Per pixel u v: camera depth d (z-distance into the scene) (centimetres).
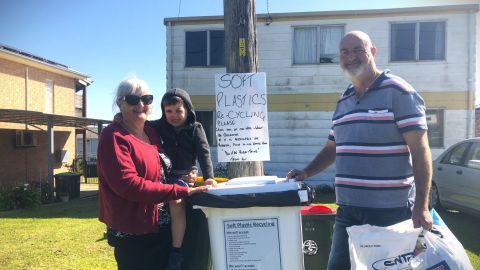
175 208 269
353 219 281
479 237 597
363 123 266
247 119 340
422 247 235
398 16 1198
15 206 996
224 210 246
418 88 1206
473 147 687
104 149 243
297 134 1243
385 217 263
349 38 273
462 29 1188
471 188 658
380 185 263
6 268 489
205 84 1274
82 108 2039
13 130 1495
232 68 374
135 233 250
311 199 245
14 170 1496
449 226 668
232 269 248
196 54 1280
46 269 484
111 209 249
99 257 530
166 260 273
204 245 282
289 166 1248
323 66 1229
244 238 246
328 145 317
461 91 1194
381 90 263
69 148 1834
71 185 1178
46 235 662
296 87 1241
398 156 261
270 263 246
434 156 1203
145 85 266
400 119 255
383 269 234
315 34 1237
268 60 1249
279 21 1241
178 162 304
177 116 298
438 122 1212
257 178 280
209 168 307
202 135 313
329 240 338
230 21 376
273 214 244
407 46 1212
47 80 1711
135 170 245
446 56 1195
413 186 266
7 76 1478
